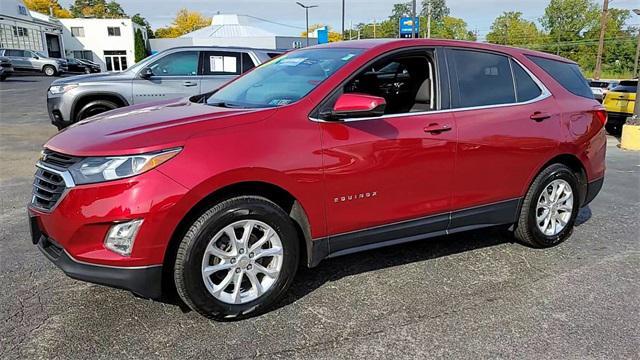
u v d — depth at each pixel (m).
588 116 4.53
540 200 4.30
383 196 3.44
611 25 77.19
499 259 4.16
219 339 2.88
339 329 3.02
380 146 3.35
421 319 3.15
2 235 4.50
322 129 3.18
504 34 88.75
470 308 3.31
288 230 3.14
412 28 24.28
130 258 2.72
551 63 4.52
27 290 3.42
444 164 3.66
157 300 3.31
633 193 6.51
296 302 3.35
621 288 3.63
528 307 3.33
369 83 3.66
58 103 8.63
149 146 2.73
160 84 8.88
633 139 10.69
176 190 2.72
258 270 3.10
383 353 2.78
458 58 3.88
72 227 2.72
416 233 3.70
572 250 4.40
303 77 3.54
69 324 3.00
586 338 2.96
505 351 2.82
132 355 2.71
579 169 4.58
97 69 43.47
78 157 2.78
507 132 3.95
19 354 2.69
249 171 2.90
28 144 9.38
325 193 3.20
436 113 3.66
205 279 2.92
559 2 79.75
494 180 3.96
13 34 42.97
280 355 2.74
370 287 3.59
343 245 3.40
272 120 3.07
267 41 53.03
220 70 9.23
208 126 2.94
